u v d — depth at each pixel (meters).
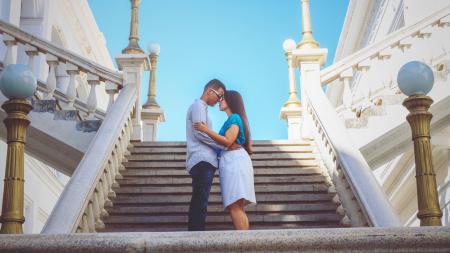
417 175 3.85
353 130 8.73
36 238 3.20
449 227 3.15
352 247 3.13
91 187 6.37
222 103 5.92
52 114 8.69
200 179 5.70
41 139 8.74
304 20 10.10
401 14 16.73
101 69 9.23
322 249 3.13
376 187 6.24
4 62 8.97
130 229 6.95
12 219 3.79
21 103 4.00
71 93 9.00
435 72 8.74
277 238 3.15
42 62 14.04
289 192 7.64
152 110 12.02
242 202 5.51
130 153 8.81
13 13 13.57
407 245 3.12
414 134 3.93
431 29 8.96
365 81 9.97
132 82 9.70
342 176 7.11
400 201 16.66
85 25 19.75
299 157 8.64
